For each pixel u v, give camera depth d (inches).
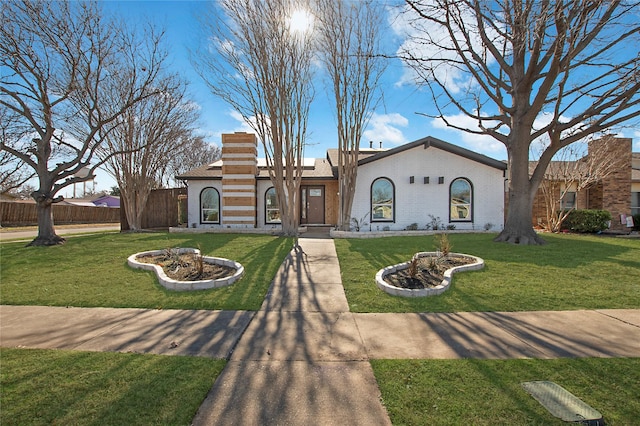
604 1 282.2
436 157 575.5
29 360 129.9
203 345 145.3
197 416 96.3
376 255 330.0
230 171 585.9
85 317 181.9
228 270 274.5
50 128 427.8
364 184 571.5
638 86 331.3
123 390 108.7
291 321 174.4
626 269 266.4
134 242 416.5
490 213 577.9
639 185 636.7
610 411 97.0
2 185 600.4
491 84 428.5
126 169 575.5
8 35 372.8
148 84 514.0
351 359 131.6
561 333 155.7
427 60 396.2
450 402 101.9
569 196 653.9
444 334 155.8
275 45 464.4
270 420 94.7
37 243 403.5
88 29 421.7
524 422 92.5
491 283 235.3
